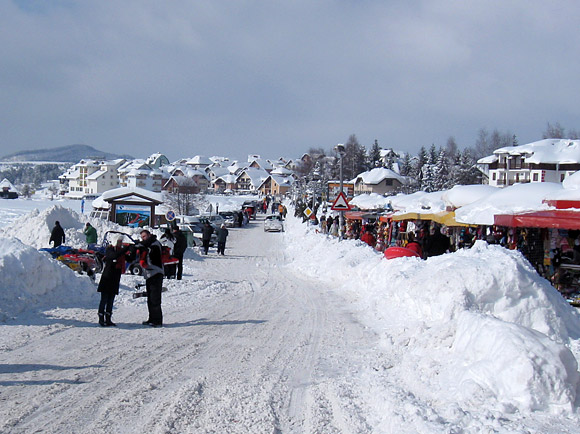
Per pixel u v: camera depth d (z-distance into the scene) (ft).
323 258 75.77
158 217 176.86
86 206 318.45
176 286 53.83
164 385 22.71
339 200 78.79
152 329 34.53
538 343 19.61
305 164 499.51
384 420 18.33
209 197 411.54
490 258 32.24
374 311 41.01
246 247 127.03
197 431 17.81
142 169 521.65
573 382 18.92
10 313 35.60
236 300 48.49
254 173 548.72
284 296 51.90
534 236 53.42
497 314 29.19
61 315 37.04
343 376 24.76
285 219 259.60
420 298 33.88
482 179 269.03
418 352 26.68
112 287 34.81
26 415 18.63
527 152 224.53
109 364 25.57
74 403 20.03
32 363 25.13
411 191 286.46
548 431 16.28
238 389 22.36
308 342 31.83
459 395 19.45
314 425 18.63
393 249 52.44
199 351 28.94
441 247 67.00
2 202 330.95
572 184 52.60
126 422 18.38
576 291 48.42
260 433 17.71
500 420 16.84
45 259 42.04
